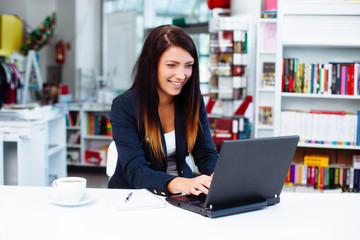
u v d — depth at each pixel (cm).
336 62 336
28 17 736
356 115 326
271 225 122
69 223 121
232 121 436
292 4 328
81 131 603
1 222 121
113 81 745
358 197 158
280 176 145
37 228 116
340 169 330
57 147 423
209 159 197
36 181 356
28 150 353
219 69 439
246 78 448
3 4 738
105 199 146
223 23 432
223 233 114
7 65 587
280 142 137
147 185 162
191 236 111
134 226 119
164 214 131
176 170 206
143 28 748
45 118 374
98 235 111
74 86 760
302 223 125
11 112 357
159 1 739
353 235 115
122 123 183
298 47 356
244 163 130
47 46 775
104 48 802
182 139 195
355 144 326
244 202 139
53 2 770
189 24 657
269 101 388
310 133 333
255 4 486
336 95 326
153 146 186
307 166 334
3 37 653
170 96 193
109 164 203
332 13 323
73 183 138
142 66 181
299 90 338
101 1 791
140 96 182
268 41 388
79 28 759
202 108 203
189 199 145
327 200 153
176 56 172
